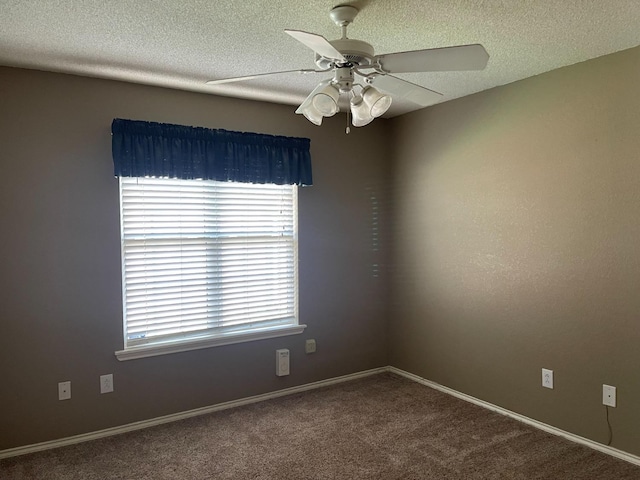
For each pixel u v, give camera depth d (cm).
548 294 301
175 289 330
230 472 257
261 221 364
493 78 310
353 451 279
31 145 278
